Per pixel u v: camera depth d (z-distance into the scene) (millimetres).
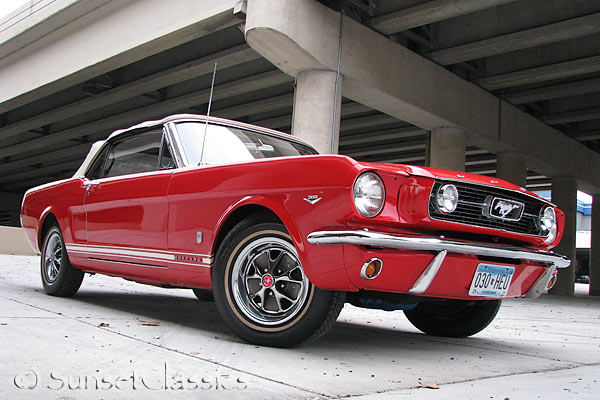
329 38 10680
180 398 1687
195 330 3064
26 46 17125
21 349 2209
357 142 22031
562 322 5652
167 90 19125
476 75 14945
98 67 14914
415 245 2369
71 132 23969
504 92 16125
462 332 3584
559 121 17766
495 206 2703
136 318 3395
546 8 11922
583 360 2938
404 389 1983
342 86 11664
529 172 23734
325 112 10602
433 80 13320
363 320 4312
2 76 18531
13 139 27078
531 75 14086
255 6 10094
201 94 17547
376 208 2396
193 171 3049
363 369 2311
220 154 3297
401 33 12586
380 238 2309
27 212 4703
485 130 15070
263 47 10375
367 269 2346
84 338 2545
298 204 2525
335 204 2402
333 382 2020
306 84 10758
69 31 15625
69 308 3633
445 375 2299
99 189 3740
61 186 4242
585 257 47125
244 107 18859
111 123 21984
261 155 3461
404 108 12938
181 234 3057
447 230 2592
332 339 3129
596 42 13172
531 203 2918
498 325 4797
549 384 2193
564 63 13508
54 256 4387
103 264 3730
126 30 13633
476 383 2160
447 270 2523
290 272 2658
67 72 15617
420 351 2922
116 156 3861
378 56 11773
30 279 5863
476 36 12852
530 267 2895
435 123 14078
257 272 2762
